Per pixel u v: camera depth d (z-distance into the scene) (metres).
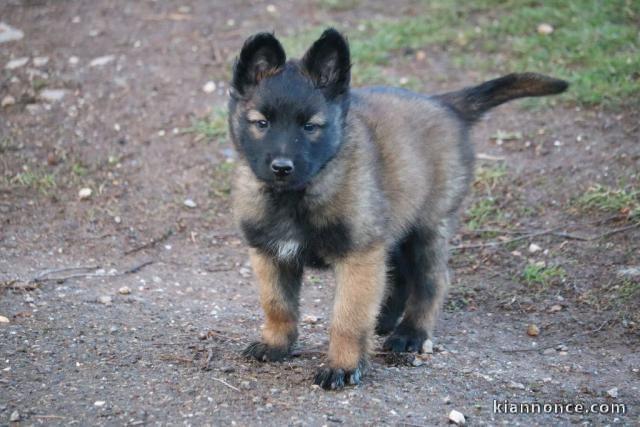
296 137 6.93
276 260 7.43
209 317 8.67
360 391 7.01
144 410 6.53
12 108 12.87
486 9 14.96
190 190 11.34
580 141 11.46
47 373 7.09
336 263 7.22
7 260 9.83
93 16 15.34
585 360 7.97
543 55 13.29
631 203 10.22
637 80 12.27
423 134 8.07
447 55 13.80
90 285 9.38
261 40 7.21
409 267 8.37
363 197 7.08
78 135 12.32
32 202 11.05
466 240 10.30
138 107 12.84
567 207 10.48
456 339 8.42
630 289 9.02
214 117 12.45
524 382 7.38
